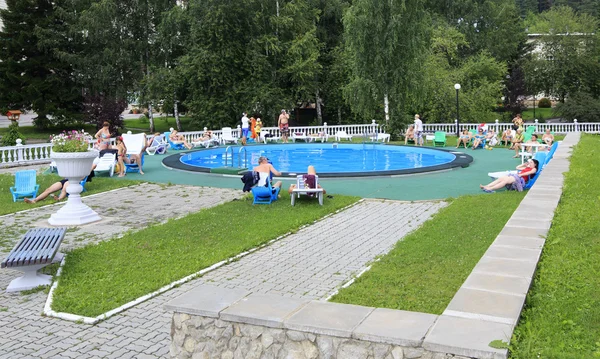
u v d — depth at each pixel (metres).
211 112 42.84
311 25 49.62
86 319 6.59
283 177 18.09
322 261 8.84
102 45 47.44
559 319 4.55
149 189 16.88
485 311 4.33
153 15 47.03
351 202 13.98
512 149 26.83
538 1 115.56
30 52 46.69
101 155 19.59
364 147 30.47
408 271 7.73
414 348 3.85
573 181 11.92
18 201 15.02
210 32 41.81
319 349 4.23
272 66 46.53
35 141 42.06
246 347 4.56
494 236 9.39
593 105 49.75
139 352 5.69
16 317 6.82
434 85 41.81
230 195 15.56
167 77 44.53
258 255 9.36
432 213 12.39
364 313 4.46
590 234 7.43
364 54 35.59
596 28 61.56
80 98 47.78
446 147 28.53
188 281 7.98
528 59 61.38
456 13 56.69
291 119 58.06
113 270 8.55
